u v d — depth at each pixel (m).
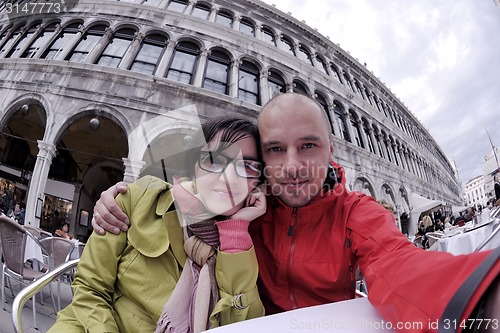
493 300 0.38
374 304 0.62
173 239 0.88
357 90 15.74
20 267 2.44
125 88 7.08
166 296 0.86
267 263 0.99
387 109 17.58
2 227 2.47
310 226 0.92
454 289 0.44
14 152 6.95
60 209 5.62
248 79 10.30
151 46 9.52
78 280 0.88
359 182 10.01
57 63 7.51
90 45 9.35
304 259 0.89
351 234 0.85
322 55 14.27
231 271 0.78
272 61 11.05
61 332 0.77
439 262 0.52
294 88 10.91
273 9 13.29
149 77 7.14
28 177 6.67
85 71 7.40
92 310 0.81
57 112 6.83
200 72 9.38
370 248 0.76
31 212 5.82
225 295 0.77
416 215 9.75
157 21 9.92
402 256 0.64
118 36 9.56
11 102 7.25
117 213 0.91
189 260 0.86
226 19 11.97
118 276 0.89
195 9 11.51
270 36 12.80
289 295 0.94
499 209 2.98
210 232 0.83
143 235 0.88
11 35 10.93
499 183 1.68
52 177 5.98
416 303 0.49
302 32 14.23
